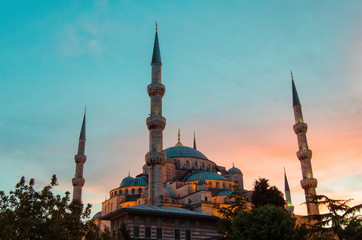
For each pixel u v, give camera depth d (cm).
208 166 11400
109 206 10344
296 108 10725
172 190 9469
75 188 10612
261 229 4559
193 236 5903
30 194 3884
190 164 11012
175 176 10394
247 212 4994
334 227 3644
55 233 3525
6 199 3828
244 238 4578
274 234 4438
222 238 5288
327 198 3825
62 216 3859
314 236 3975
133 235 5394
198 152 11756
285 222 4541
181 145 12219
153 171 8194
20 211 3634
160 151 8412
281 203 7475
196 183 9062
